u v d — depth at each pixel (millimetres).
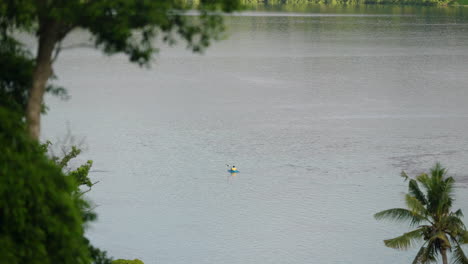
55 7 79875
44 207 78500
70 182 85000
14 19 85188
